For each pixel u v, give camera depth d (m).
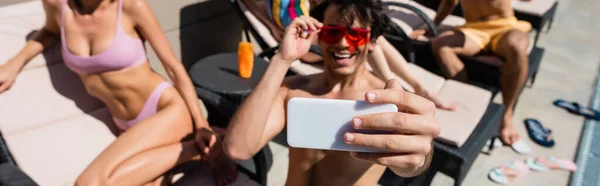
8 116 2.38
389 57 2.71
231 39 4.29
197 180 2.30
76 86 2.61
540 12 4.47
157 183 2.22
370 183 1.80
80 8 2.28
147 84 2.45
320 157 1.72
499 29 3.58
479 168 3.23
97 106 2.68
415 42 3.89
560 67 4.88
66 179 2.31
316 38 1.60
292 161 1.83
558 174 3.20
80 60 2.31
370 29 1.58
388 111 1.12
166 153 2.21
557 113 3.97
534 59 3.74
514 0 4.77
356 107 1.13
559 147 3.51
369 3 1.52
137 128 2.29
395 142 1.11
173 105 2.43
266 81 1.55
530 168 3.23
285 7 3.29
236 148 1.60
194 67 3.22
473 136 2.63
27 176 1.81
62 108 2.55
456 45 3.64
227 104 2.63
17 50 2.44
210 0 3.88
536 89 4.38
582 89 4.45
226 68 3.21
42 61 2.49
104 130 2.62
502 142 3.50
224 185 2.28
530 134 3.61
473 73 3.70
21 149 2.34
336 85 1.71
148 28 2.36
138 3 2.29
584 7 6.84
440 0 5.28
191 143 2.33
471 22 3.81
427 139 1.14
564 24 6.11
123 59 2.31
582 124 3.84
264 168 2.41
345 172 1.74
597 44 5.55
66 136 2.49
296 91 1.80
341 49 1.56
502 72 3.52
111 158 2.13
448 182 3.06
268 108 1.56
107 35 2.27
